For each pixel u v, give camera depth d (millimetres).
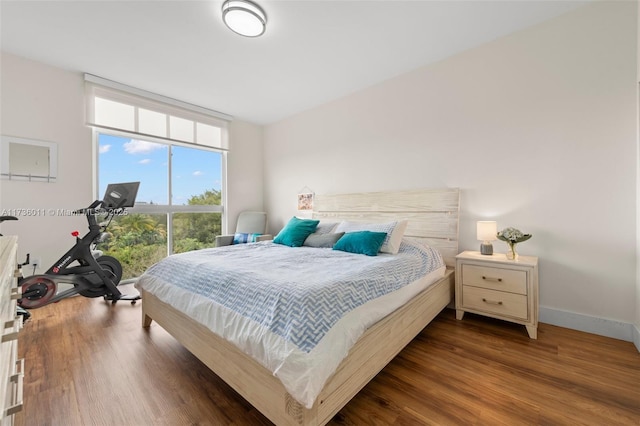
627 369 1576
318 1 1950
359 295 1387
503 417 1231
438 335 2047
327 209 3680
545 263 2223
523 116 2303
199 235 4059
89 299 2838
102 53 2559
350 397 1201
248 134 4535
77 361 1683
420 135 2893
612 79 1952
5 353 752
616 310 1958
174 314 1769
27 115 2635
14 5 1945
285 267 1744
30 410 1273
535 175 2256
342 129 3586
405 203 2945
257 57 2648
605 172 1983
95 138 3102
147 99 3377
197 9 2006
